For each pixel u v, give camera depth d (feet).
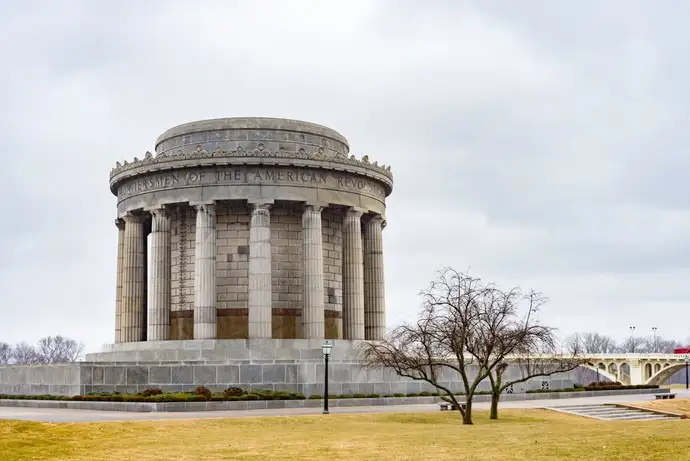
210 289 268.00
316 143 291.99
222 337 272.92
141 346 268.62
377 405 238.27
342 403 232.94
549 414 212.02
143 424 165.48
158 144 301.02
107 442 144.56
